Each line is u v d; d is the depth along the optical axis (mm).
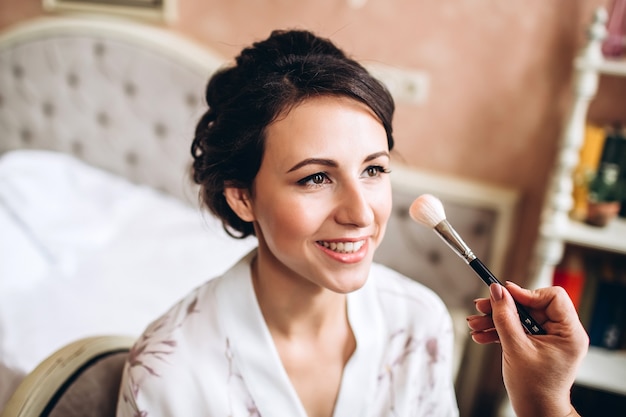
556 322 477
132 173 1970
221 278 620
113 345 758
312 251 513
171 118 1824
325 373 604
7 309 1276
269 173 508
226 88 567
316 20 1563
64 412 645
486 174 1509
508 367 484
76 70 1885
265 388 581
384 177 536
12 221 1514
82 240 1562
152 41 1748
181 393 567
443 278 1567
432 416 654
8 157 1777
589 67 1134
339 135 489
